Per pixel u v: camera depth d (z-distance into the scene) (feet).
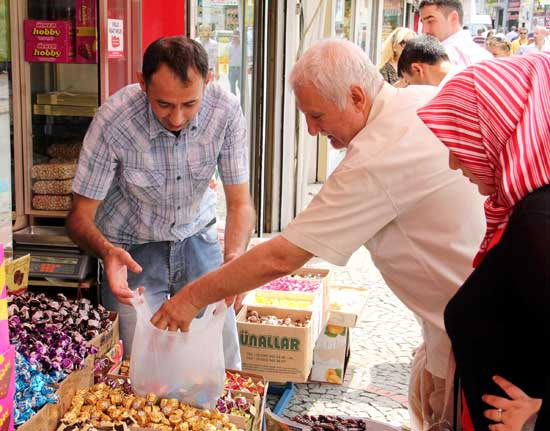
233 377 8.45
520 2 82.07
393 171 6.61
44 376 6.80
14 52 10.11
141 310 7.39
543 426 5.34
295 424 9.43
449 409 7.27
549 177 5.08
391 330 15.87
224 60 19.22
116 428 6.77
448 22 16.84
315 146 29.89
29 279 9.98
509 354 5.54
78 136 10.54
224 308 7.42
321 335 12.78
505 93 5.26
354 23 32.01
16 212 10.50
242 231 9.53
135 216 9.24
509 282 5.29
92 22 10.02
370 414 12.05
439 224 6.88
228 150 9.45
